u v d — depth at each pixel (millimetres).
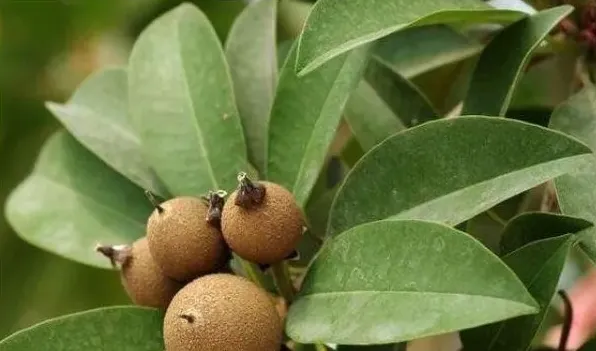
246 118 644
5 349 527
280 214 511
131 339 539
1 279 898
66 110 685
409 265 475
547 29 558
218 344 490
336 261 506
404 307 469
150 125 624
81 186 687
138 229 668
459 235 461
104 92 702
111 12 904
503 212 633
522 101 731
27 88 944
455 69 692
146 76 638
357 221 536
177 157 612
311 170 570
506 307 439
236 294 498
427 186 525
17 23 922
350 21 509
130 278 541
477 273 452
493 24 631
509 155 506
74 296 897
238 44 661
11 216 686
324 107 576
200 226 522
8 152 938
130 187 678
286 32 807
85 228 673
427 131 523
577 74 626
